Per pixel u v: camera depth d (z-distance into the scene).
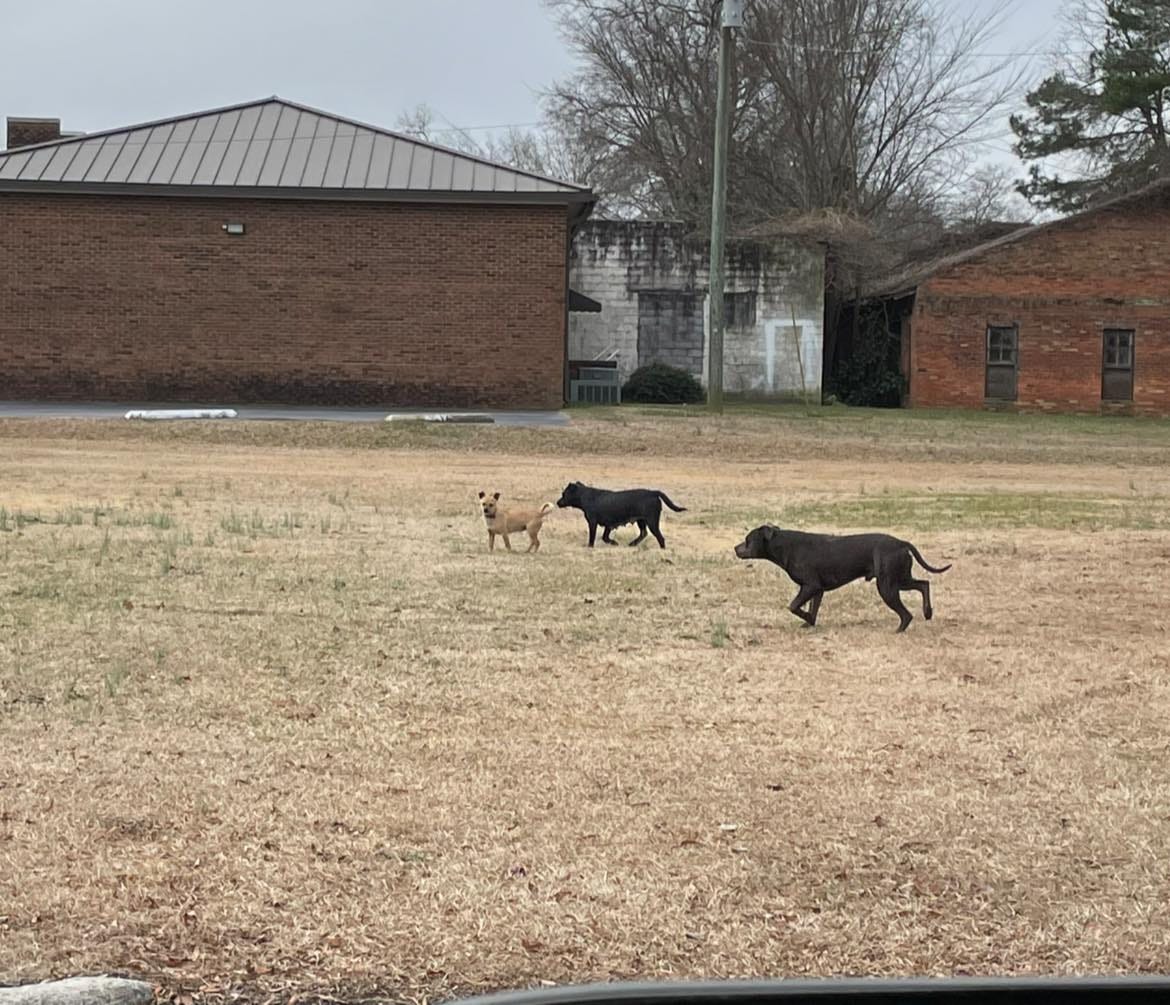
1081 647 9.26
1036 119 57.06
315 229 29.39
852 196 42.72
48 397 29.48
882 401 37.97
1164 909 4.98
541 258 29.55
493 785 6.18
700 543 13.98
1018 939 4.74
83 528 13.93
